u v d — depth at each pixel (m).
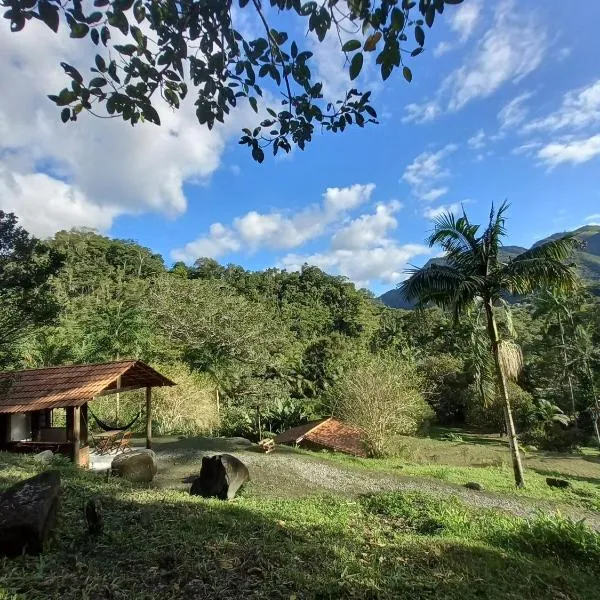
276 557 3.91
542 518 6.45
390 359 21.22
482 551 5.04
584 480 14.95
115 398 18.50
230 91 2.84
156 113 2.77
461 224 11.96
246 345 26.06
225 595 3.17
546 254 11.43
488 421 28.16
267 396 25.27
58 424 16.92
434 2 2.22
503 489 11.30
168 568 3.50
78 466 9.84
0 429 11.16
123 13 2.33
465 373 28.64
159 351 22.61
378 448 16.39
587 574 5.16
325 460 13.27
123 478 9.01
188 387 19.80
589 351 27.50
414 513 6.82
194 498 6.40
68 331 20.56
